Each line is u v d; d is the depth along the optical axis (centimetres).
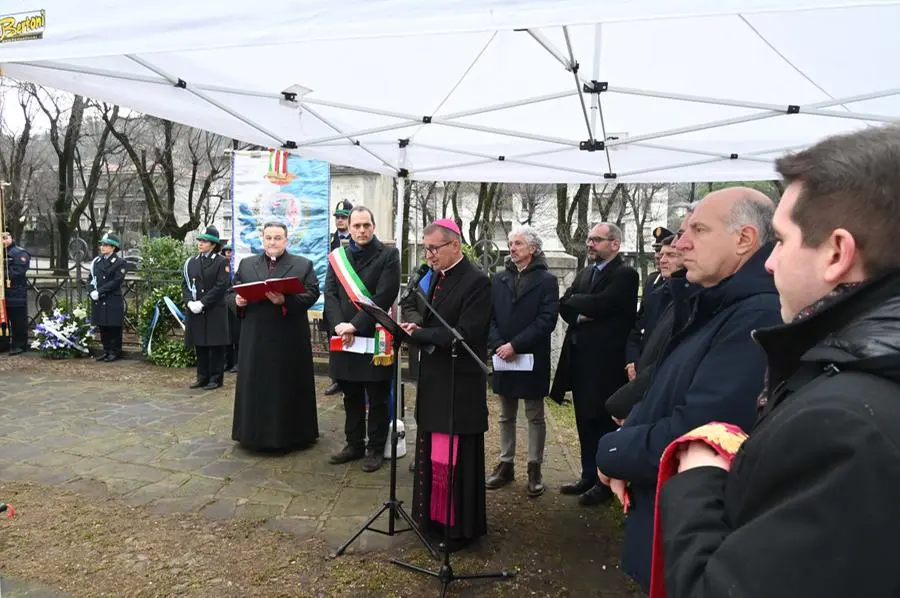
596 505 351
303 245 624
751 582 63
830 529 59
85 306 825
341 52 277
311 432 440
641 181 463
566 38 255
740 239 147
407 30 133
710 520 83
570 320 365
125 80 256
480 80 310
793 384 79
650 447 143
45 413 525
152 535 304
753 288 143
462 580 267
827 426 62
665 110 333
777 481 67
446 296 288
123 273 771
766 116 308
